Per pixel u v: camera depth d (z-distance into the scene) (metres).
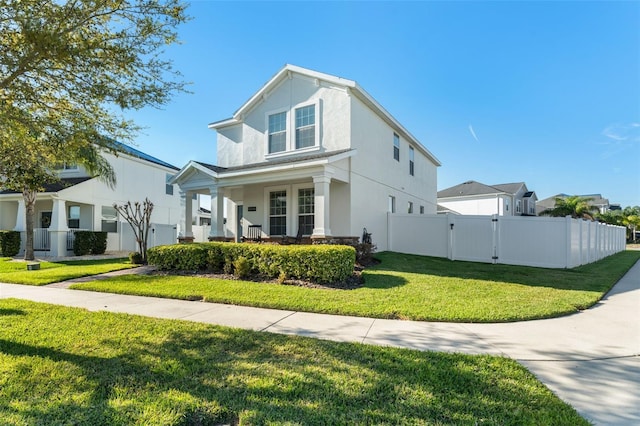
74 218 18.92
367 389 2.99
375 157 14.06
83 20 4.46
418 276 9.20
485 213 31.31
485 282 8.52
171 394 2.90
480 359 3.68
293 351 3.93
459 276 9.37
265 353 3.88
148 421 2.49
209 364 3.55
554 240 11.59
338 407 2.70
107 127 5.68
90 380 3.19
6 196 17.50
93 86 4.88
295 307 6.12
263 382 3.11
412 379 3.19
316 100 12.73
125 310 6.14
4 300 6.86
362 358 3.71
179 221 25.81
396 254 13.56
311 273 8.38
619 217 37.75
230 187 12.99
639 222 36.62
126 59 4.76
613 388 3.10
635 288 8.49
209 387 3.04
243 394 2.91
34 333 4.63
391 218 14.90
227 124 15.51
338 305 6.12
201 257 10.22
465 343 4.31
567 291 7.55
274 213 13.77
